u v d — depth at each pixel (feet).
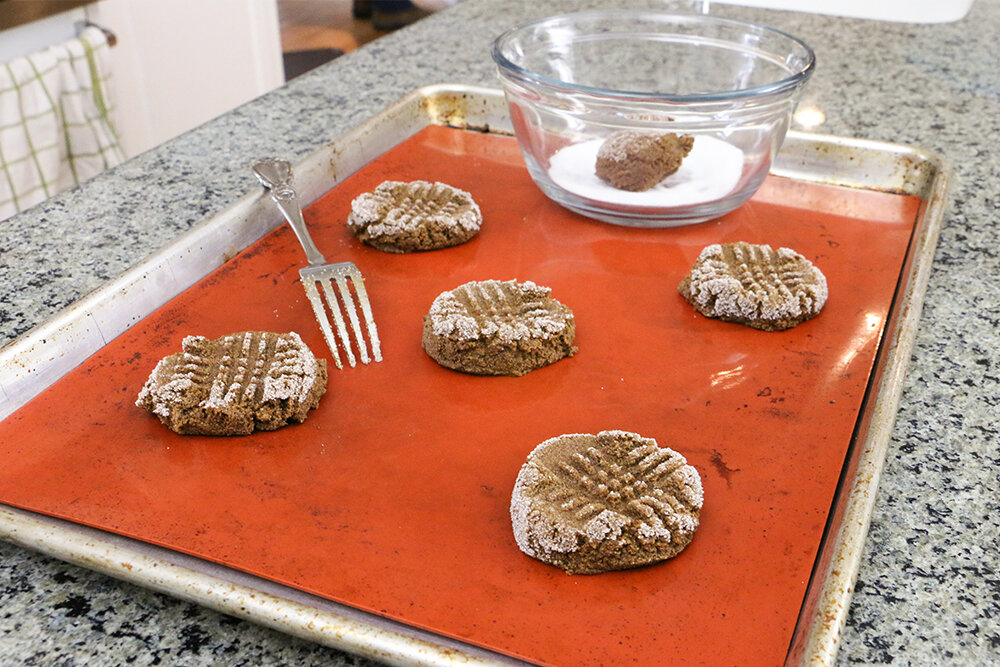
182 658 0.84
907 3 2.63
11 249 1.45
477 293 1.29
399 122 1.82
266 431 1.09
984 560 0.92
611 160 1.46
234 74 3.67
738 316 1.28
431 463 1.05
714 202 1.47
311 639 0.83
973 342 1.24
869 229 1.52
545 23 1.78
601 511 0.93
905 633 0.84
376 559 0.92
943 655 0.82
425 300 1.35
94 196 1.61
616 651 0.83
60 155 2.89
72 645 0.84
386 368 1.21
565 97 1.42
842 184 1.68
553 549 0.90
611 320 1.30
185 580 0.86
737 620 0.86
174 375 1.11
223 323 1.28
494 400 1.15
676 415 1.12
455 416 1.12
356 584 0.89
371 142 1.74
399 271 1.42
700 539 0.95
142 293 1.29
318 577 0.90
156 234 1.49
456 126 1.91
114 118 3.02
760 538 0.95
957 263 1.42
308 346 1.24
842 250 1.46
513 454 1.06
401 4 5.90
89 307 1.22
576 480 0.98
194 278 1.38
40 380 1.16
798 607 0.87
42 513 0.97
